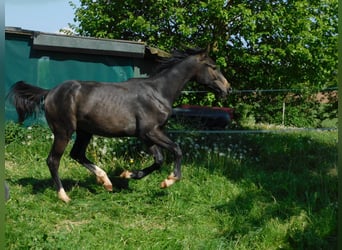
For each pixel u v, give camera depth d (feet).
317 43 39.19
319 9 40.34
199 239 16.78
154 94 21.70
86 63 35.63
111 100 21.25
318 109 46.14
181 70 22.34
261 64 40.47
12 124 30.96
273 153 31.12
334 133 41.09
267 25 37.96
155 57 37.11
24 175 24.89
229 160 27.48
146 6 40.45
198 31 39.91
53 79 34.83
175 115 32.83
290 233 16.92
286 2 38.55
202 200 21.22
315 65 39.60
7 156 28.04
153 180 24.22
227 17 36.22
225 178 24.62
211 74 22.82
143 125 21.35
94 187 22.89
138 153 27.99
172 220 18.97
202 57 22.68
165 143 21.40
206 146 29.78
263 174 25.53
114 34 41.52
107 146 28.63
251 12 37.35
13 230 16.44
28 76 34.17
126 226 18.21
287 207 19.81
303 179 24.64
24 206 19.65
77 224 18.40
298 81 41.29
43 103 22.22
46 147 29.19
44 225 17.79
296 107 46.78
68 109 21.11
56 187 21.21
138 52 35.70
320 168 27.68
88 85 21.48
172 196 21.27
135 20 38.50
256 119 45.96
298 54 37.78
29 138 30.27
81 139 22.61
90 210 19.69
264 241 16.44
